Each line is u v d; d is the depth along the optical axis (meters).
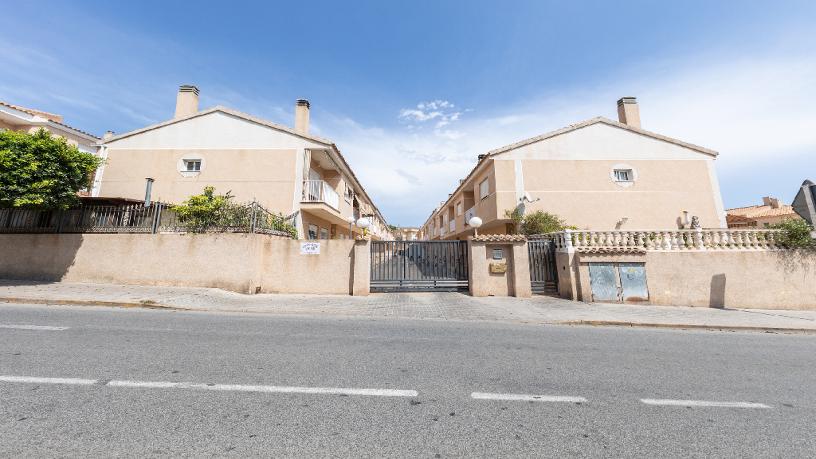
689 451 2.38
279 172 14.88
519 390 3.45
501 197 16.58
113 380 3.37
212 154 15.05
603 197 16.66
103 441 2.27
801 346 5.79
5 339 4.69
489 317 7.79
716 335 6.63
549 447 2.38
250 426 2.55
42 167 9.36
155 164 14.98
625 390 3.53
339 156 16.58
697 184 16.91
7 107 15.04
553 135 17.20
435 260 11.53
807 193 6.09
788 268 10.12
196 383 3.36
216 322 6.44
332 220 18.47
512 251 10.95
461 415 2.85
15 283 9.76
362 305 8.98
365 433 2.50
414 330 6.25
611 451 2.35
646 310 9.00
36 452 2.12
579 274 10.23
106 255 10.63
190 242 10.58
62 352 4.18
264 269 10.85
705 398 3.37
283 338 5.31
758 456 2.34
